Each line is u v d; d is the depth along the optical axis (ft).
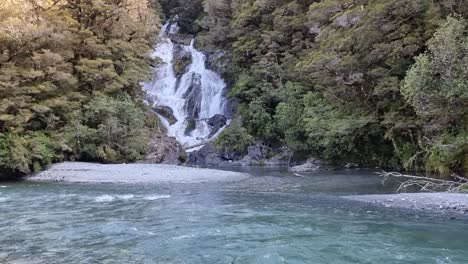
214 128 131.34
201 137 130.11
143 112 113.60
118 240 31.24
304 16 119.34
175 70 152.97
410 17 74.28
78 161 92.63
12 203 49.37
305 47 120.78
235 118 128.77
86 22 102.99
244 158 115.65
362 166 96.27
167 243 30.30
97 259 26.25
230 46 147.95
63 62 90.63
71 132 88.74
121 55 108.88
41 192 59.16
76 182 71.51
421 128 73.56
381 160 92.02
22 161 75.77
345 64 79.51
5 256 26.81
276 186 65.46
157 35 135.95
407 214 41.14
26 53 85.20
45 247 29.14
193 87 143.33
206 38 152.35
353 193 57.16
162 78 150.51
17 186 66.90
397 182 67.56
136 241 30.94
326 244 29.81
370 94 82.58
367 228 35.09
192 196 54.85
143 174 77.51
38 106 81.30
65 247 29.17
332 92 88.17
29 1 89.45
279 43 128.36
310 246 29.32
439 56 50.70
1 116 75.36
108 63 99.40
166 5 200.13
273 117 117.19
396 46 72.49
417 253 27.37
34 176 78.33
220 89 147.64
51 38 86.22
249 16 135.64
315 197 53.78
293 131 104.37
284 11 127.44
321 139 96.94
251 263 25.44
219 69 150.92
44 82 84.38
